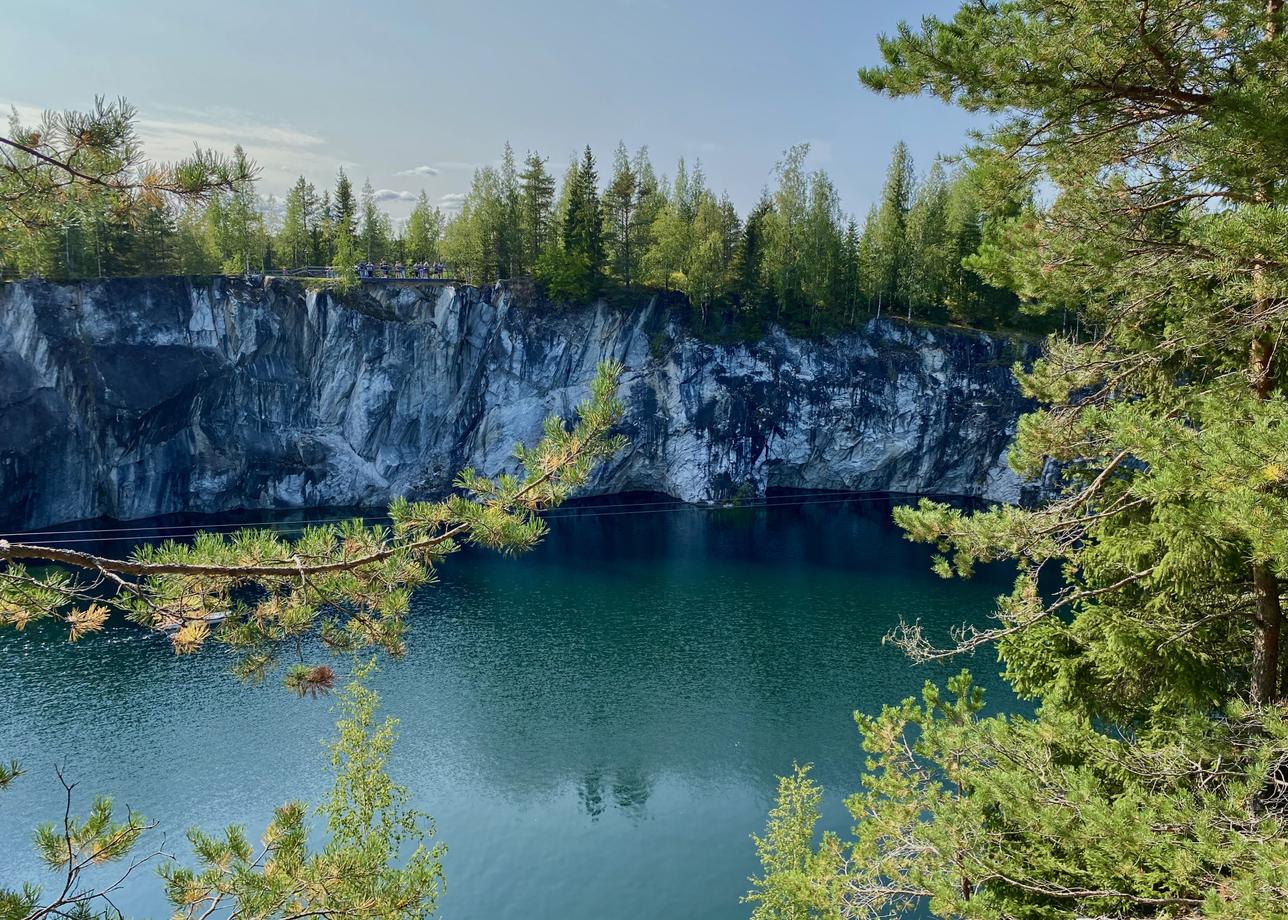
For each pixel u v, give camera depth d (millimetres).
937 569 11516
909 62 10078
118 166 7277
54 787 31375
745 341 82188
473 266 81625
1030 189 10945
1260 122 7855
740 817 30297
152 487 74000
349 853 7965
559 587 56500
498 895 26203
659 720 37375
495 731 36375
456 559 63438
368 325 77562
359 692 21625
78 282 69188
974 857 9609
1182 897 7781
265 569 7711
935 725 11359
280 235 90375
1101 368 11180
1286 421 6500
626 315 81188
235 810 30094
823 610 51875
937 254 80875
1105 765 9789
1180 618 10188
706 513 80500
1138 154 10102
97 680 40594
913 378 82562
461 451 82688
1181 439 7676
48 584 6746
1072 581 11453
